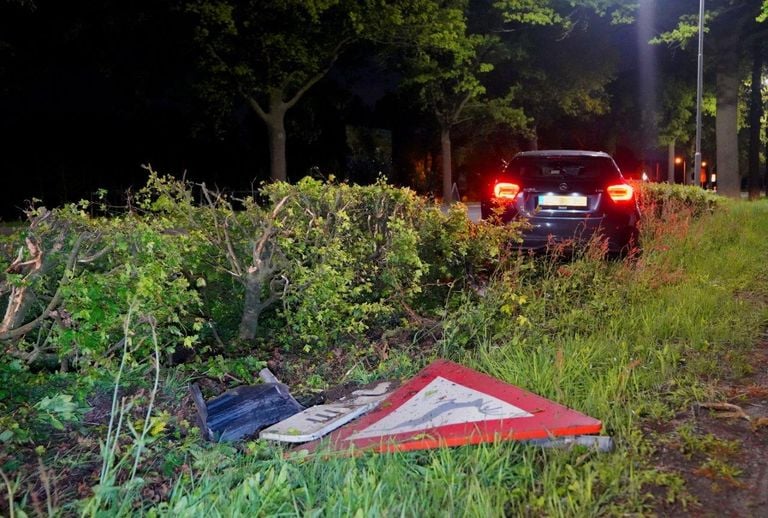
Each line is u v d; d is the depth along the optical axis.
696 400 4.56
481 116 36.69
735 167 28.89
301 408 4.42
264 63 22.08
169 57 21.36
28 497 3.25
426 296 6.64
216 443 3.97
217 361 4.95
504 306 5.95
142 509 3.14
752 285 8.16
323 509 3.10
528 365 4.93
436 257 6.73
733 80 28.62
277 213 5.48
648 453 3.80
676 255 9.15
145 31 20.31
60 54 20.83
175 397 4.45
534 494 3.36
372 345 5.52
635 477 3.47
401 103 39.84
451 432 3.78
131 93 22.38
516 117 34.38
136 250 4.48
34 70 20.77
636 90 42.16
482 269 7.06
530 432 3.71
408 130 43.91
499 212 7.95
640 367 5.09
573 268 7.22
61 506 3.17
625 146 50.03
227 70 21.09
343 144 36.81
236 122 29.94
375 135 39.94
